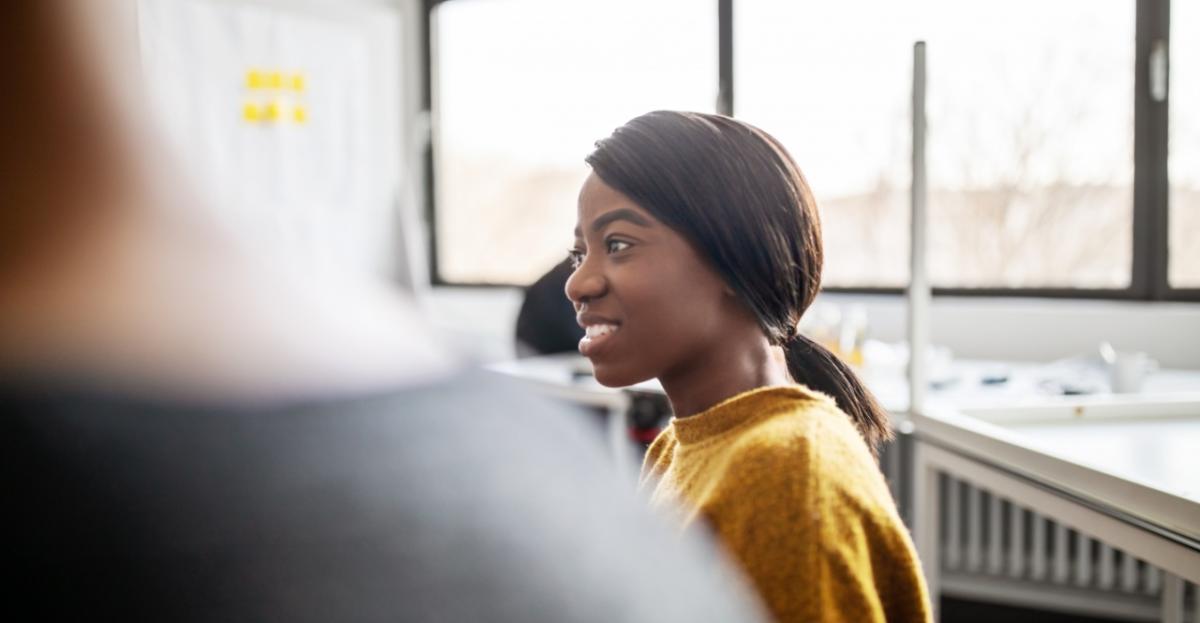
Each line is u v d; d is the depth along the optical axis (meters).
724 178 0.50
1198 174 2.74
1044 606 2.66
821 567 0.42
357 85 3.61
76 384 0.20
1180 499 1.11
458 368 0.26
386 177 3.69
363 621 0.21
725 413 0.50
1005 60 2.93
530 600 0.23
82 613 0.19
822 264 0.55
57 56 0.20
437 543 0.22
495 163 4.11
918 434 1.73
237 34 3.29
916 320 1.74
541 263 4.04
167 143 0.23
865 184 3.19
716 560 0.28
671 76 3.59
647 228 0.50
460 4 4.10
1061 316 2.84
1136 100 2.78
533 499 0.24
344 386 0.23
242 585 0.20
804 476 0.44
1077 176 2.87
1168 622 1.98
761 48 3.34
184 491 0.20
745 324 0.52
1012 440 1.45
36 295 0.20
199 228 0.23
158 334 0.21
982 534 2.74
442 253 4.27
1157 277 2.79
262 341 0.22
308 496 0.21
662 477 0.56
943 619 2.69
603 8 3.74
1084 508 1.27
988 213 2.99
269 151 3.36
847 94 3.19
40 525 0.19
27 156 0.20
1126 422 1.70
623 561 0.25
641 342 0.51
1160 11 2.73
